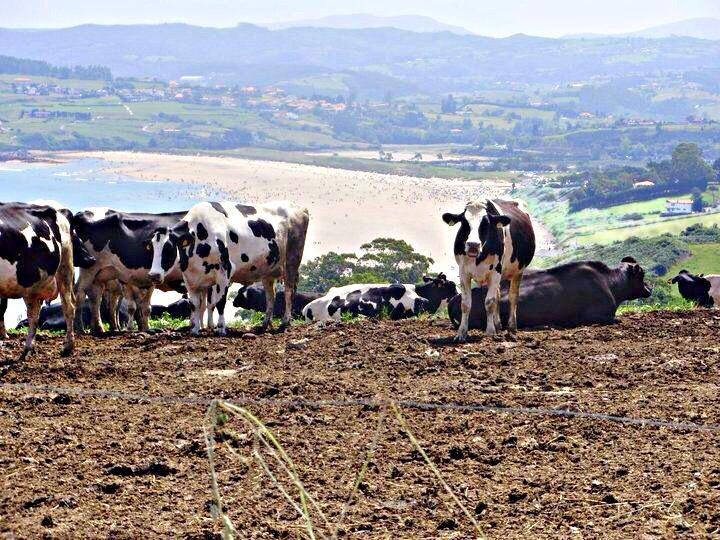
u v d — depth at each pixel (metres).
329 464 11.08
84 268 21.91
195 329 21.73
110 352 18.28
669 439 11.88
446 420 12.80
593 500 9.94
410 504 9.91
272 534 9.12
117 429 12.41
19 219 16.66
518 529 9.26
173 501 9.94
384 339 19.27
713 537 8.95
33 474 10.64
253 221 22.50
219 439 11.98
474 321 21.00
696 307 26.28
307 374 15.89
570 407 13.32
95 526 9.26
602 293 21.80
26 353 17.42
